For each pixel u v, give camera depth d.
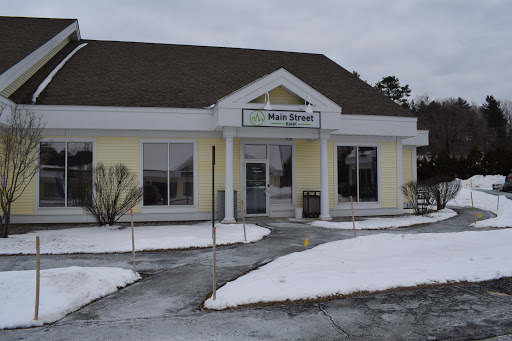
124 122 14.79
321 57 23.66
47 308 5.77
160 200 15.63
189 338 4.90
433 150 75.25
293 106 15.00
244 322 5.42
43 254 9.55
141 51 20.56
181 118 15.26
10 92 14.39
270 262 8.66
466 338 4.93
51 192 14.85
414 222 15.00
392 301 6.30
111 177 13.80
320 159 16.17
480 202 23.47
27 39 17.41
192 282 7.46
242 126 14.59
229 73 19.20
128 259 9.23
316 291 6.50
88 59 18.67
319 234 12.48
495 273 7.73
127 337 4.95
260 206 16.78
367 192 17.91
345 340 4.84
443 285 7.20
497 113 89.44
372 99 19.33
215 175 16.03
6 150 11.57
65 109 14.32
